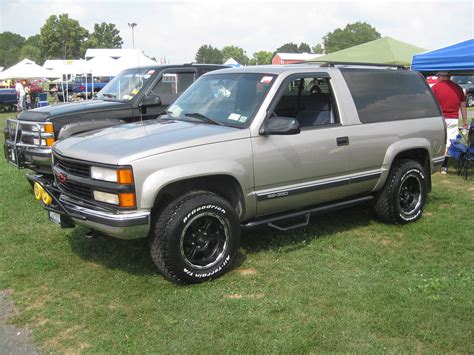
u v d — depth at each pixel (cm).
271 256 489
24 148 695
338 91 529
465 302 389
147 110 777
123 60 2728
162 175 402
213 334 347
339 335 345
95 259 486
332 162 511
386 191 575
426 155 614
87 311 384
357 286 420
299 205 504
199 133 441
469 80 2941
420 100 616
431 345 335
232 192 458
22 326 365
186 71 827
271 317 370
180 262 413
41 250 510
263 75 502
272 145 463
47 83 4106
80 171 431
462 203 698
